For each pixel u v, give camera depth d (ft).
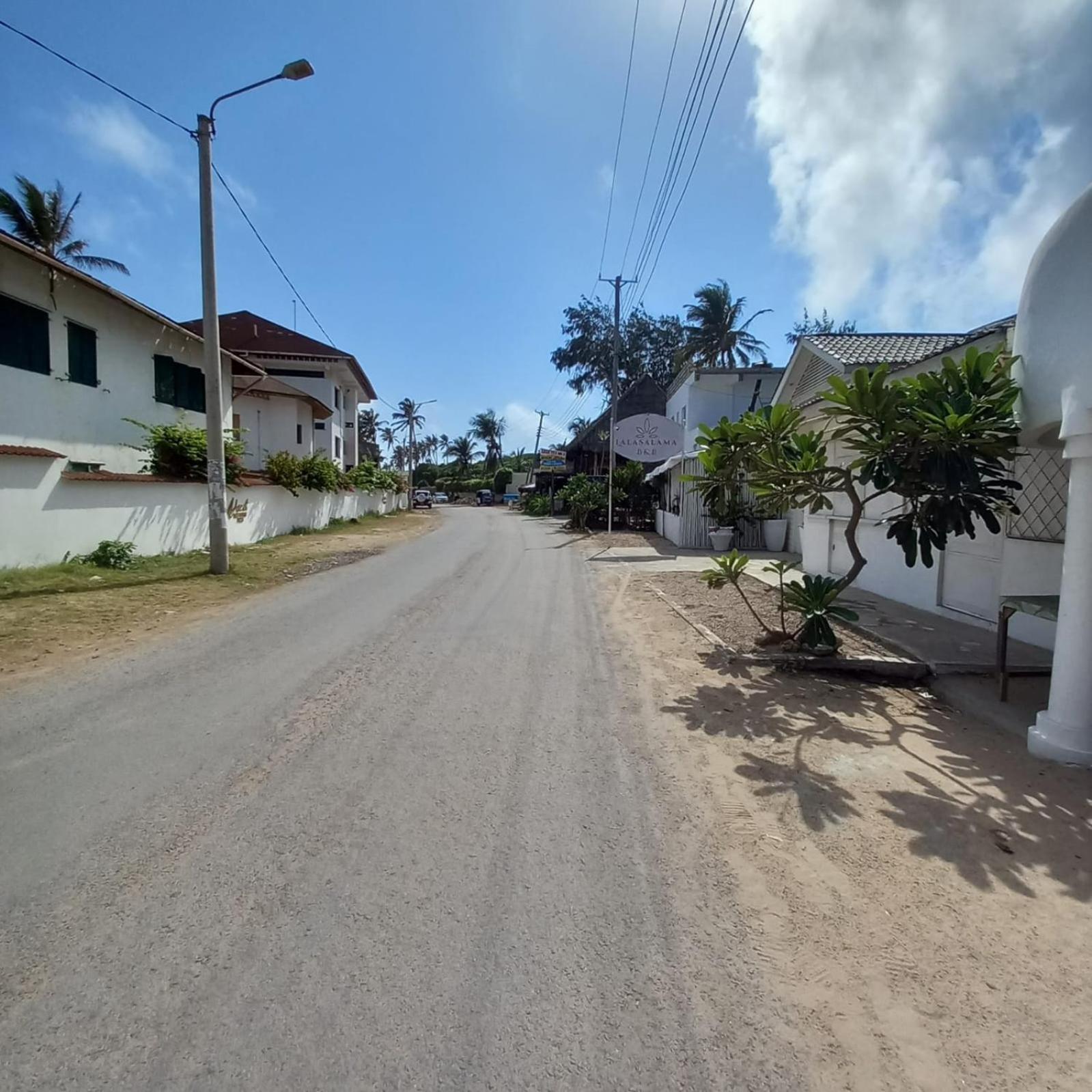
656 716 16.28
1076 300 13.67
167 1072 6.37
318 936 8.31
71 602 28.99
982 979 7.86
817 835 10.98
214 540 38.55
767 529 59.62
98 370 49.85
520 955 8.05
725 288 135.33
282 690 17.81
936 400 16.99
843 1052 6.80
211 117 36.94
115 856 10.02
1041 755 14.23
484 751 14.05
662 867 9.96
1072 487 13.98
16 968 7.72
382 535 72.02
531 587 36.50
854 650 21.68
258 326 115.03
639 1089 6.32
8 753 13.70
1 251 41.24
